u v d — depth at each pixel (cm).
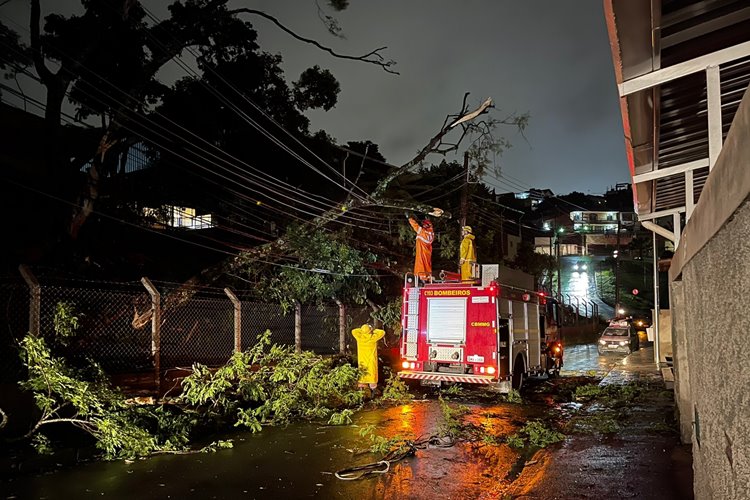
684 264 457
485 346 1331
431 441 896
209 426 973
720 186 252
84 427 798
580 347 3769
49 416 789
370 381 1337
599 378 1884
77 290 1068
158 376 1062
